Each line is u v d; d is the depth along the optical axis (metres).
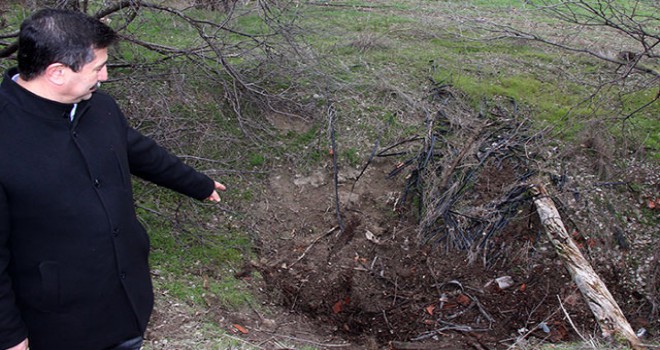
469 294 4.63
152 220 4.64
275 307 4.40
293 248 4.93
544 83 6.46
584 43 7.17
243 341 3.62
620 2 7.93
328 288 4.68
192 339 3.53
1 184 1.92
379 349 4.24
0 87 2.04
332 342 4.16
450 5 8.58
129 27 6.42
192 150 5.20
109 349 2.32
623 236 4.89
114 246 2.17
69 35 1.94
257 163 5.40
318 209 5.23
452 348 4.20
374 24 7.80
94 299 2.16
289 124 5.77
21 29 1.97
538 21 7.95
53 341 2.17
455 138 5.54
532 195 4.86
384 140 5.65
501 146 5.32
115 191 2.19
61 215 2.04
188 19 5.25
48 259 2.06
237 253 4.71
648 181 5.23
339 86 6.08
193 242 4.62
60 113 2.05
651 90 6.21
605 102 5.82
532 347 3.93
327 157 5.54
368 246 5.00
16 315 1.98
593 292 4.01
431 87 6.31
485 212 4.94
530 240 4.87
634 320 4.48
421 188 5.21
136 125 5.04
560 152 5.40
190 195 2.68
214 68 5.70
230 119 5.61
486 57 7.01
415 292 4.70
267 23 5.57
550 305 4.53
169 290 3.99
